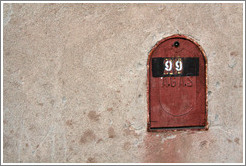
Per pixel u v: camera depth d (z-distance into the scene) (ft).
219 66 6.64
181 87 6.71
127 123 6.68
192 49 6.60
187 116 6.79
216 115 6.77
